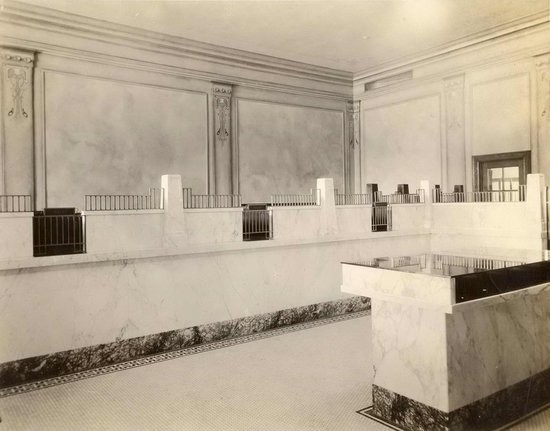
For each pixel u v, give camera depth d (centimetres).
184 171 1268
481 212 973
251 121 1397
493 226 955
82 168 1114
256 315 799
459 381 393
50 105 1070
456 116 1305
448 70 1321
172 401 512
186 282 725
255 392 529
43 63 1059
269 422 454
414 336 412
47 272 603
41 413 492
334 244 906
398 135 1476
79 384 572
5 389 560
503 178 1215
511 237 927
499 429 420
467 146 1284
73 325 623
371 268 430
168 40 1194
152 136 1215
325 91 1549
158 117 1223
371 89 1558
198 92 1291
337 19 1091
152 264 692
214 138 1319
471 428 400
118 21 1090
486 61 1230
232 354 675
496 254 503
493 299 386
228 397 518
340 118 1597
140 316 680
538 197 888
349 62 1420
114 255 647
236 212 773
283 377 574
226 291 766
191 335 729
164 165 1235
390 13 1059
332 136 1576
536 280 429
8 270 574
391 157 1502
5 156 1017
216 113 1323
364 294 439
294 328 813
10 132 1022
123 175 1173
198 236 732
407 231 1019
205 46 1247
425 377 404
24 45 1026
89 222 635
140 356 677
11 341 577
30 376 589
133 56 1176
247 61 1348
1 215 568
